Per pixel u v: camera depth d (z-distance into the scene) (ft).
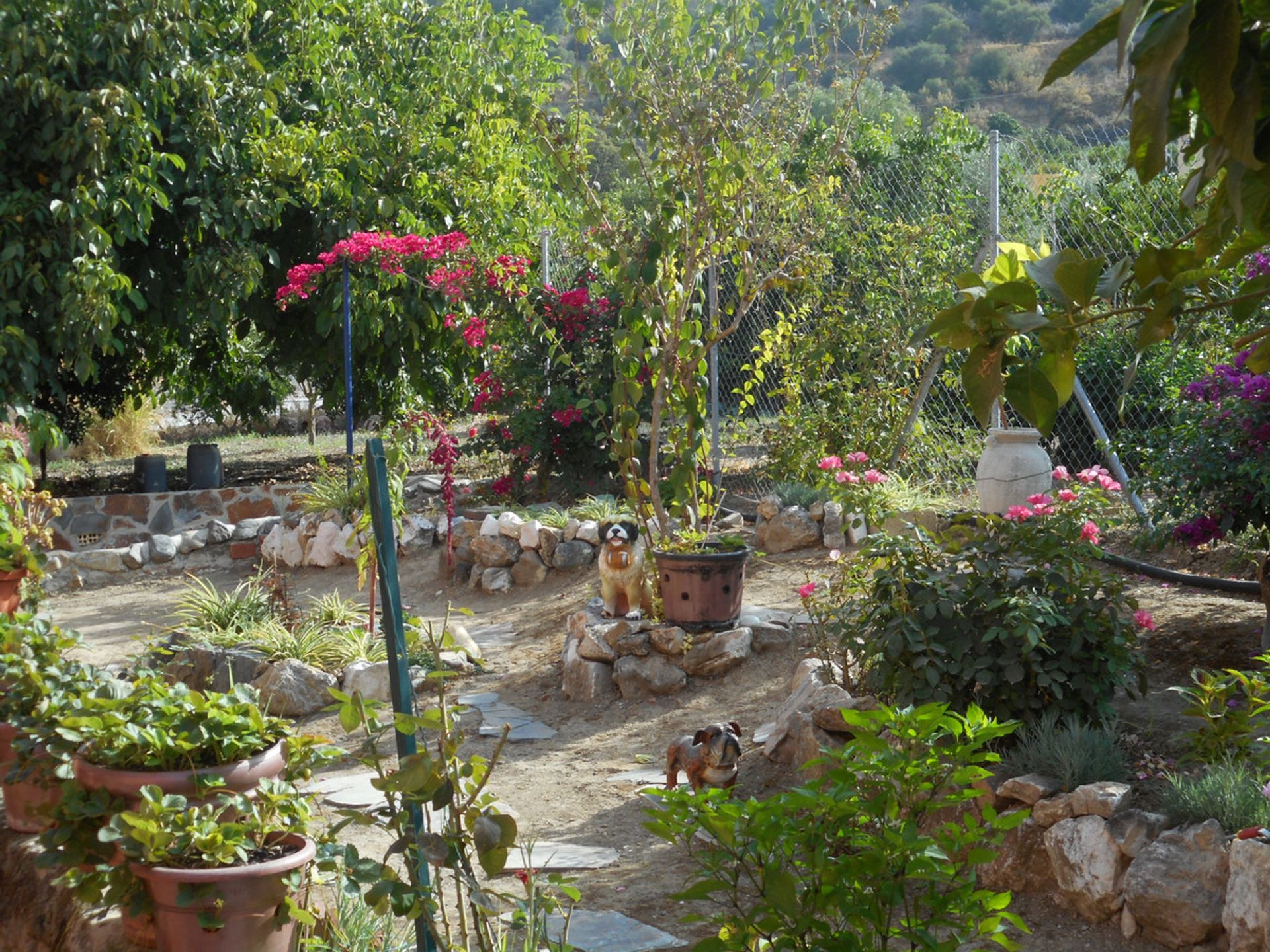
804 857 8.45
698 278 23.48
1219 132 3.12
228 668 21.18
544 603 27.76
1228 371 15.97
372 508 9.56
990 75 112.78
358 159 39.19
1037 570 14.26
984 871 12.39
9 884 12.50
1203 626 17.85
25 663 12.59
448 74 41.14
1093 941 11.12
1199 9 3.03
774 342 30.60
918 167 30.48
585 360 34.50
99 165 32.71
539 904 9.66
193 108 36.91
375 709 9.27
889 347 28.66
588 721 20.13
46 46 32.71
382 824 9.07
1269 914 9.84
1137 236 24.32
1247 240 4.15
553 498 36.91
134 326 41.19
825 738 15.40
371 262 36.65
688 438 22.80
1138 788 12.50
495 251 37.93
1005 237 27.66
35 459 54.44
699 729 18.72
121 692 11.99
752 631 21.11
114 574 34.76
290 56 39.73
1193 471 16.07
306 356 44.09
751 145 22.11
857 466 20.75
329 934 10.55
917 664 13.89
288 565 34.88
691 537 22.08
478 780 8.79
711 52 23.67
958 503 27.50
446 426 31.65
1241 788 11.25
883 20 22.43
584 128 23.38
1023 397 4.14
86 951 10.80
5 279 32.89
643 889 12.94
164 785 10.25
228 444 65.31
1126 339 26.00
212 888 9.30
